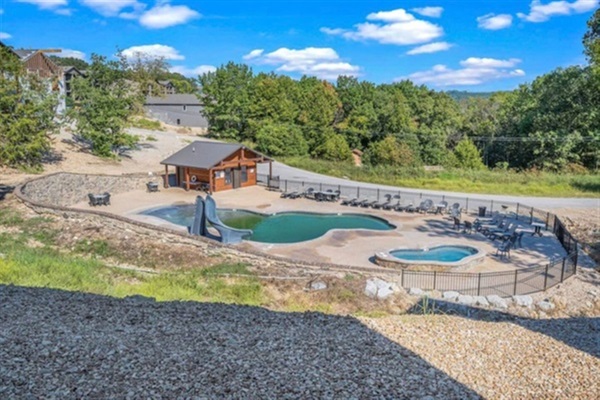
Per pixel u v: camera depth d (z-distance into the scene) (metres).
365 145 66.75
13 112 31.59
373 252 20.09
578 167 47.56
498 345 8.56
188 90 103.94
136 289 13.77
